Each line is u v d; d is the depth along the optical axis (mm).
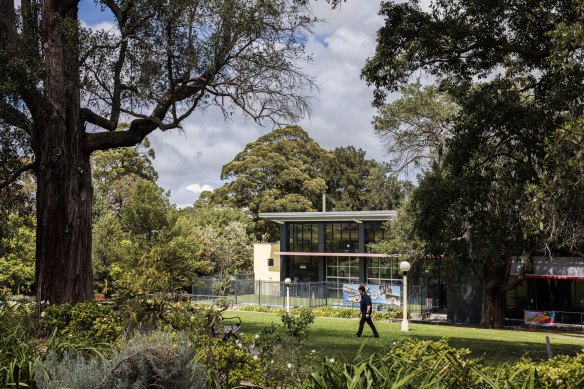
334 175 67375
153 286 5980
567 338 19906
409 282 30328
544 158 10547
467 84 14625
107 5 15102
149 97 15742
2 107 13047
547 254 28016
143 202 35219
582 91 10273
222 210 51562
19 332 7914
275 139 60062
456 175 13383
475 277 30469
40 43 13898
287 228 44750
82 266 14133
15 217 27016
